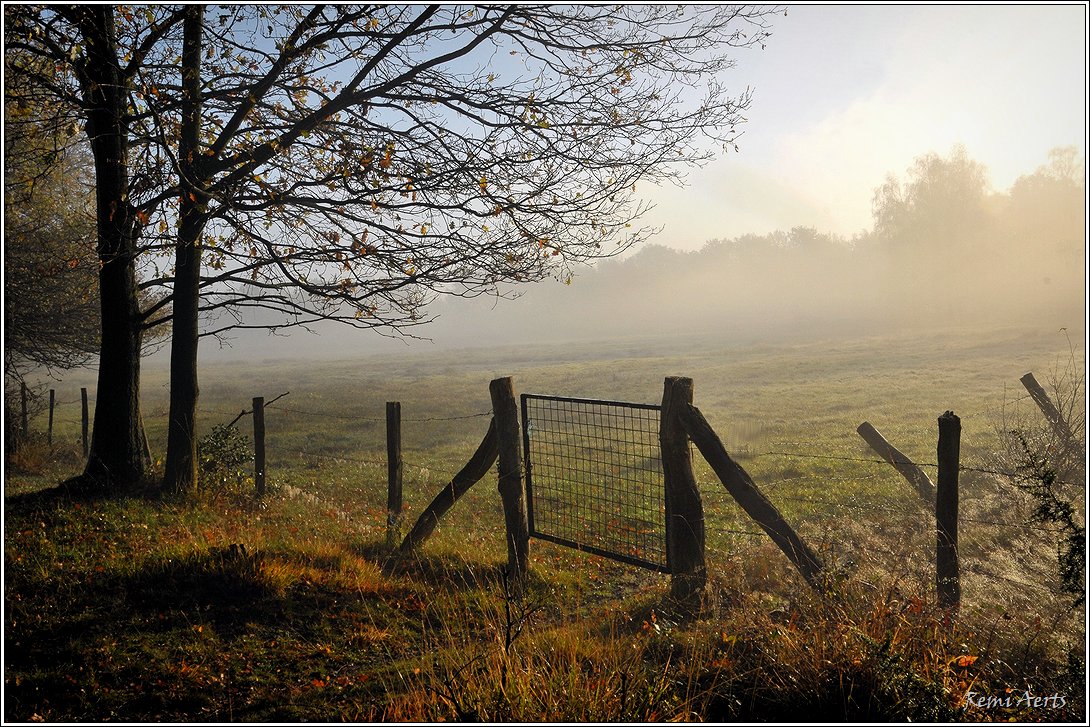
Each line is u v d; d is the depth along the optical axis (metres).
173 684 4.45
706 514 9.70
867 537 6.07
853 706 3.66
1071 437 9.01
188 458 10.20
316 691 4.39
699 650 4.40
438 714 3.74
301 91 9.68
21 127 8.76
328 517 9.92
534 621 5.53
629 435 17.44
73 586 5.77
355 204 9.08
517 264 9.34
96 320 17.80
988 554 5.61
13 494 9.48
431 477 14.77
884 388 27.16
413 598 6.16
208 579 5.95
